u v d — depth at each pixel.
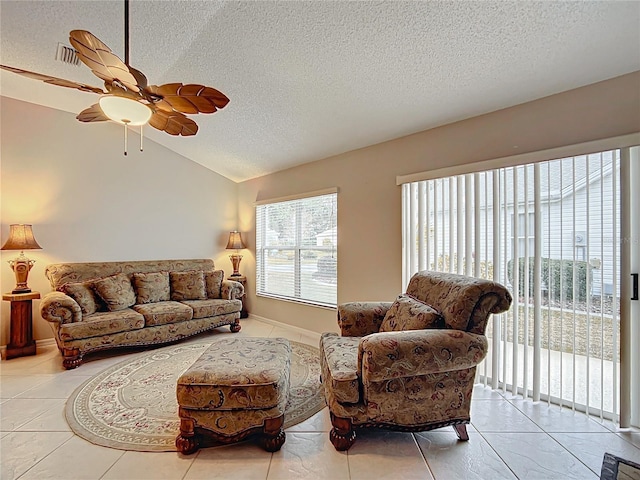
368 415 1.82
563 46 1.89
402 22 1.93
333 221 3.90
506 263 2.50
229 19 2.21
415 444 1.90
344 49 2.22
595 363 2.14
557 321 2.28
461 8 1.78
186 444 1.80
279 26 2.16
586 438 1.94
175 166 4.85
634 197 1.99
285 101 3.01
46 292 3.82
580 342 2.19
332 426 1.90
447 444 1.90
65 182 3.96
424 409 1.86
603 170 2.08
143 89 1.84
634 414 2.03
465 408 1.91
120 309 3.65
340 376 1.83
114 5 2.23
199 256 5.10
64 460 1.75
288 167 4.50
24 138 3.70
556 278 2.27
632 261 2.00
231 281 4.61
